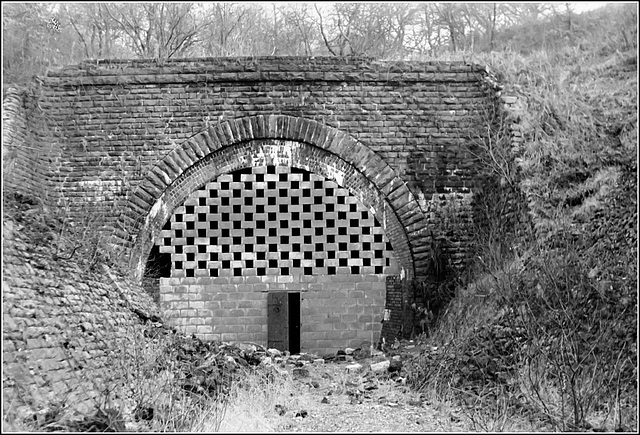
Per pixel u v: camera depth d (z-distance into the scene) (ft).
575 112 50.80
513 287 38.93
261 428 26.76
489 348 35.47
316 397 35.14
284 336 52.11
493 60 57.41
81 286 34.06
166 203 52.75
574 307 33.94
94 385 28.04
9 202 38.75
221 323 52.11
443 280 52.08
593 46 64.95
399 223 52.85
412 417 29.84
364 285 52.70
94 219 51.49
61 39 75.51
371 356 48.85
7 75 53.06
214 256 53.06
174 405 27.58
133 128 53.21
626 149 45.21
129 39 88.58
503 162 49.55
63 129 53.26
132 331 36.09
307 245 52.85
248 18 88.63
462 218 52.90
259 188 53.06
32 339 26.73
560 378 28.99
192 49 85.40
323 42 91.04
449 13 93.97
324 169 53.36
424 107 53.67
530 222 44.09
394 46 90.43
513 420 27.94
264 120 53.06
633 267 34.68
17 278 28.09
